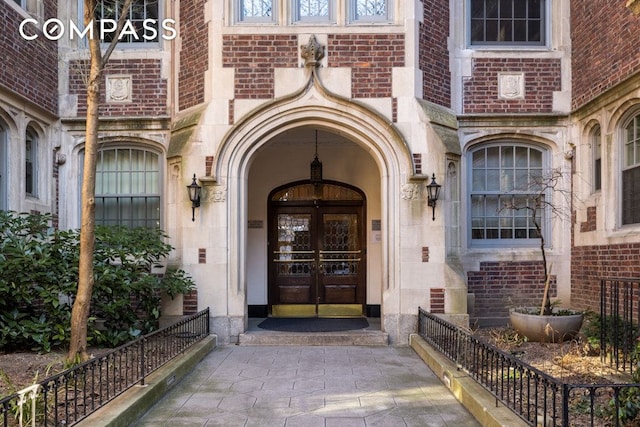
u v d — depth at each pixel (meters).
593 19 8.18
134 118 8.82
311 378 5.98
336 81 8.05
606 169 7.91
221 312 7.93
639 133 7.43
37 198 8.50
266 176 10.27
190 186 7.88
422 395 5.34
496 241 9.12
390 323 7.96
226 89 8.07
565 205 8.90
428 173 7.94
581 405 4.43
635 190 7.45
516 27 9.20
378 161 8.22
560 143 8.95
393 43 8.09
